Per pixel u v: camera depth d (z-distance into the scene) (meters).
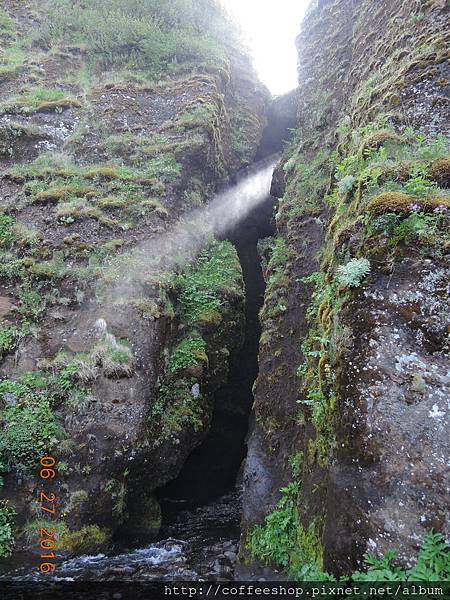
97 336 6.84
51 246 7.86
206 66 12.21
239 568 5.62
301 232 8.38
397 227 4.61
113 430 6.17
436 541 3.39
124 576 5.59
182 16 14.14
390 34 8.48
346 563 3.78
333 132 9.34
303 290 7.52
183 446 7.14
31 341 6.82
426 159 5.27
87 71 11.76
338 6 12.91
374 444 3.89
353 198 5.90
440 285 4.27
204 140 9.98
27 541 5.51
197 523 7.60
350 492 3.92
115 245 7.93
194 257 8.93
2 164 9.20
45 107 10.12
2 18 12.66
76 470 5.91
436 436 3.77
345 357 4.38
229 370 9.04
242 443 9.22
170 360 7.44
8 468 5.70
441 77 6.25
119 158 9.50
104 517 5.99
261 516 5.91
